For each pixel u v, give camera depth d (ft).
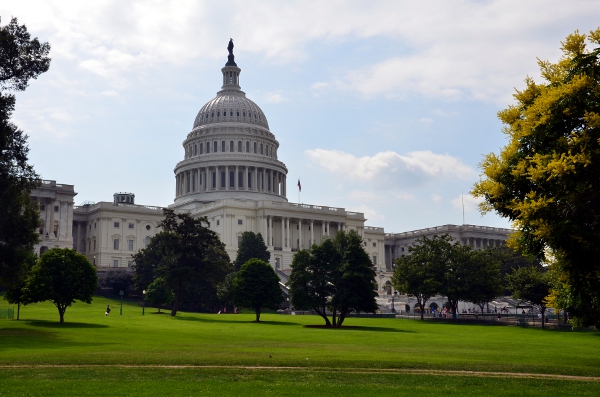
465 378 100.78
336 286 290.35
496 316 385.70
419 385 92.84
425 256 373.40
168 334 207.51
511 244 109.81
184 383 90.38
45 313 319.27
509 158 107.04
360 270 289.12
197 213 635.66
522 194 105.40
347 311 292.40
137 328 235.40
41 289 247.50
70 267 255.29
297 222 634.43
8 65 192.13
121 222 624.59
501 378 101.91
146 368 105.91
